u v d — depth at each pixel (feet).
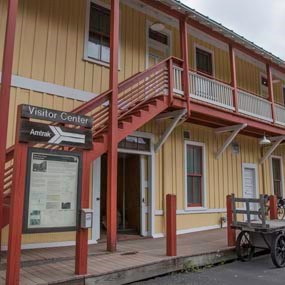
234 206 26.43
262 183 47.80
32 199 16.21
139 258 21.63
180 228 35.32
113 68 25.64
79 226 17.61
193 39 40.14
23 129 15.98
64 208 17.19
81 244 17.66
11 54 20.04
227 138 41.32
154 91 30.30
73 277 17.06
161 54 37.04
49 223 16.60
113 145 24.77
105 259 21.30
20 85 25.75
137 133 32.37
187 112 31.07
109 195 24.31
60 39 28.48
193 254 23.39
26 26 26.63
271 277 21.52
